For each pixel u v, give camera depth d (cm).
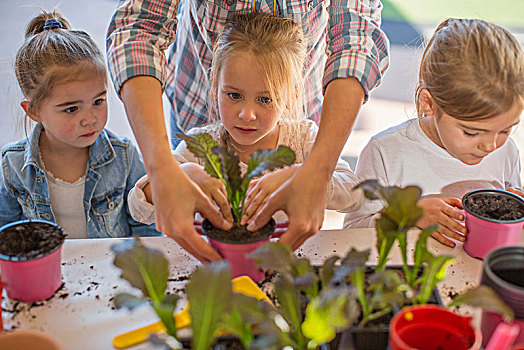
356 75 103
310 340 65
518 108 100
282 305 66
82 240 96
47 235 82
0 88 237
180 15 135
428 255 71
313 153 94
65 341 74
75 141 123
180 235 84
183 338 69
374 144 133
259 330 59
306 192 88
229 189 85
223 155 81
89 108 121
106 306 81
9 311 79
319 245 96
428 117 130
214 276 59
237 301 63
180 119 142
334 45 111
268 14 117
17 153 130
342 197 118
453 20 114
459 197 132
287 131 130
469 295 62
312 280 64
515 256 72
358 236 99
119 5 119
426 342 62
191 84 135
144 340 74
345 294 57
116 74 104
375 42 119
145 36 109
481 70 100
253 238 84
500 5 361
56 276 82
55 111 119
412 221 69
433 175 131
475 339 59
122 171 134
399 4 364
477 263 92
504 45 102
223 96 115
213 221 86
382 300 63
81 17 320
